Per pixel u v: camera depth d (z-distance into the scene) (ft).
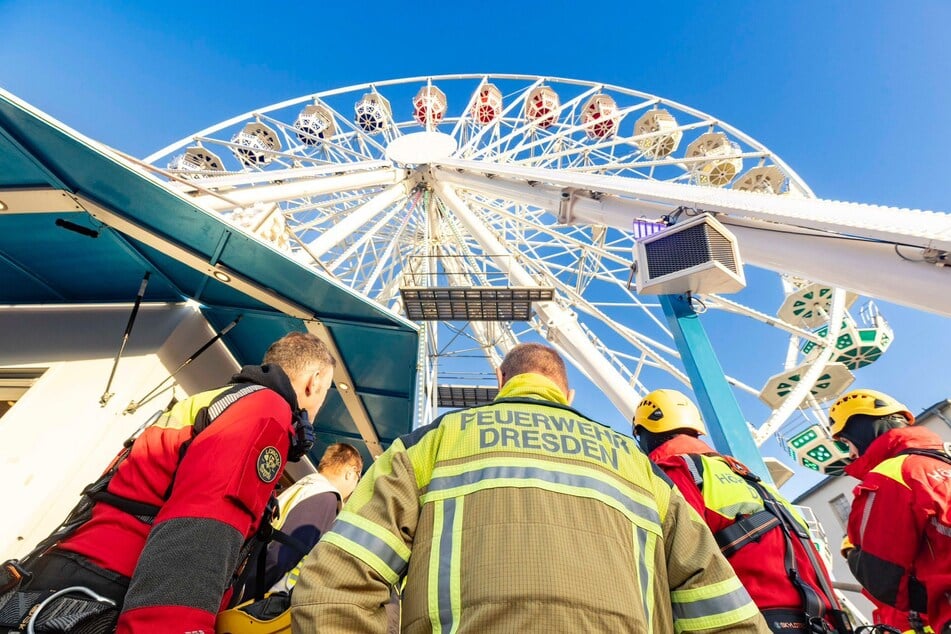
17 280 14.47
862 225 12.13
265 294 13.61
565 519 3.96
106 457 12.07
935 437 9.07
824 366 41.14
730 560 6.59
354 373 16.39
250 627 5.14
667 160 51.24
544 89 74.23
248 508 4.74
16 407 12.32
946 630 7.48
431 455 4.73
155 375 13.80
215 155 62.49
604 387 33.45
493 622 3.42
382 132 72.13
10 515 10.51
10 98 8.92
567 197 29.50
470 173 47.42
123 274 14.26
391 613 5.89
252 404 5.49
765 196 15.06
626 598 3.66
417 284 41.29
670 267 15.29
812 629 5.85
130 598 3.91
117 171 10.36
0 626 4.02
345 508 4.29
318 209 51.08
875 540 8.28
